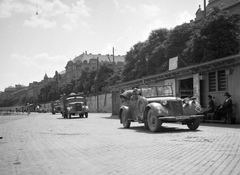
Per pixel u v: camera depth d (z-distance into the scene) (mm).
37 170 4770
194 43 26844
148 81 21625
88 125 15977
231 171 4152
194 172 4164
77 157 5809
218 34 26016
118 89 28875
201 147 6375
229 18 26516
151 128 10477
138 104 11688
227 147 6242
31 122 21641
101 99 53000
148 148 6574
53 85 122625
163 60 38906
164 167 4566
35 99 145000
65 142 8375
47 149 7082
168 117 9906
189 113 10359
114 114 30469
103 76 70375
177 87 18000
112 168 4672
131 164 4914
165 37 42625
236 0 50500
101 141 8234
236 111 13594
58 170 4703
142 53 45375
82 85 86250
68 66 141375
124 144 7383
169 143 7250
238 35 26656
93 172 4453
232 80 13906
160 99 10828
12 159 5875
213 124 13320
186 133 9477
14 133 12039
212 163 4707
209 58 25172
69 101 29219
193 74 16391
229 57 12695
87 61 133125
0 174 4562
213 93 15273
